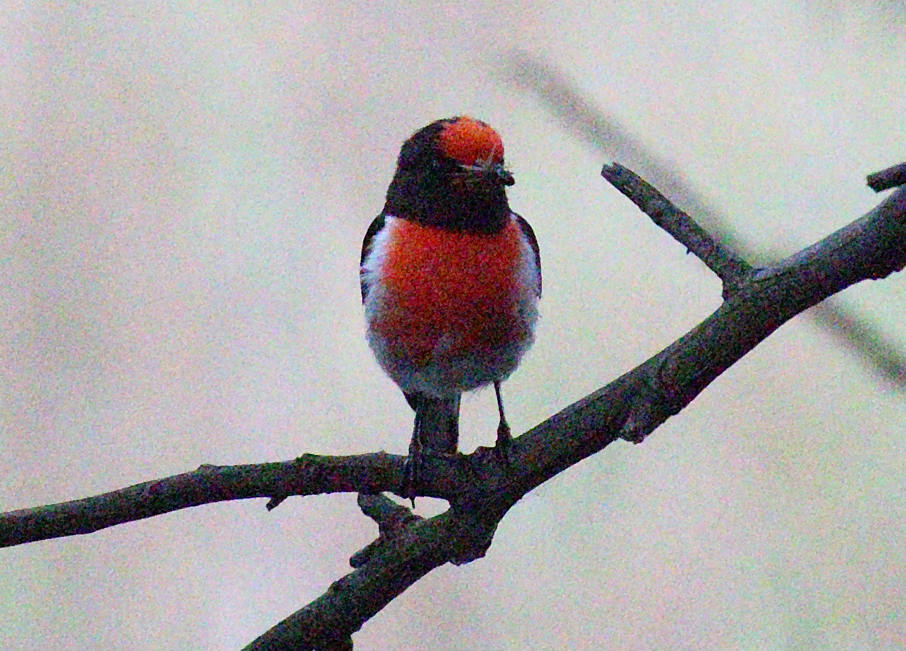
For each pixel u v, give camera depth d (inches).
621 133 407.2
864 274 200.7
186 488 206.1
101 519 202.1
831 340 415.2
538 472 217.5
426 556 216.5
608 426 216.4
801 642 392.5
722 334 206.5
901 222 195.8
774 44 483.2
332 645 213.8
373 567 216.2
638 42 493.7
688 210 386.3
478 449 221.9
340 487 214.8
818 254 203.0
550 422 220.8
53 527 200.5
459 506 218.2
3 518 198.7
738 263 209.0
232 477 207.2
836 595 400.8
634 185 217.5
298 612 215.2
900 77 464.4
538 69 423.5
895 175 184.4
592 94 483.8
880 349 359.3
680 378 207.8
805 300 203.2
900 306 384.2
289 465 211.6
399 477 215.6
